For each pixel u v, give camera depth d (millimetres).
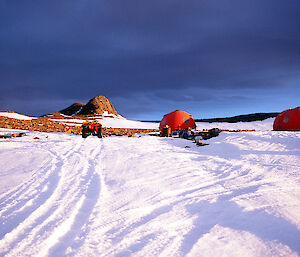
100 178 3947
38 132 17500
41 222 2180
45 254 1632
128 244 1752
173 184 3441
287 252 1543
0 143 9719
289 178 3705
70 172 4453
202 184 3432
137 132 23859
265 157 5980
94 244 1772
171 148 8594
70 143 10328
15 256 1602
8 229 2023
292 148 7293
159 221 2156
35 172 4457
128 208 2514
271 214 2164
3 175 4203
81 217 2307
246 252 1570
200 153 7098
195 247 1661
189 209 2430
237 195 2822
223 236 1812
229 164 5020
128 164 5164
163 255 1576
